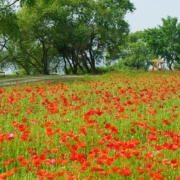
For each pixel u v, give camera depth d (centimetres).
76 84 2117
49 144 696
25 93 1533
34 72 7069
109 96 1452
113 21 6222
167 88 1797
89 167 547
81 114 1006
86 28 5994
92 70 6831
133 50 10606
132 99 1380
